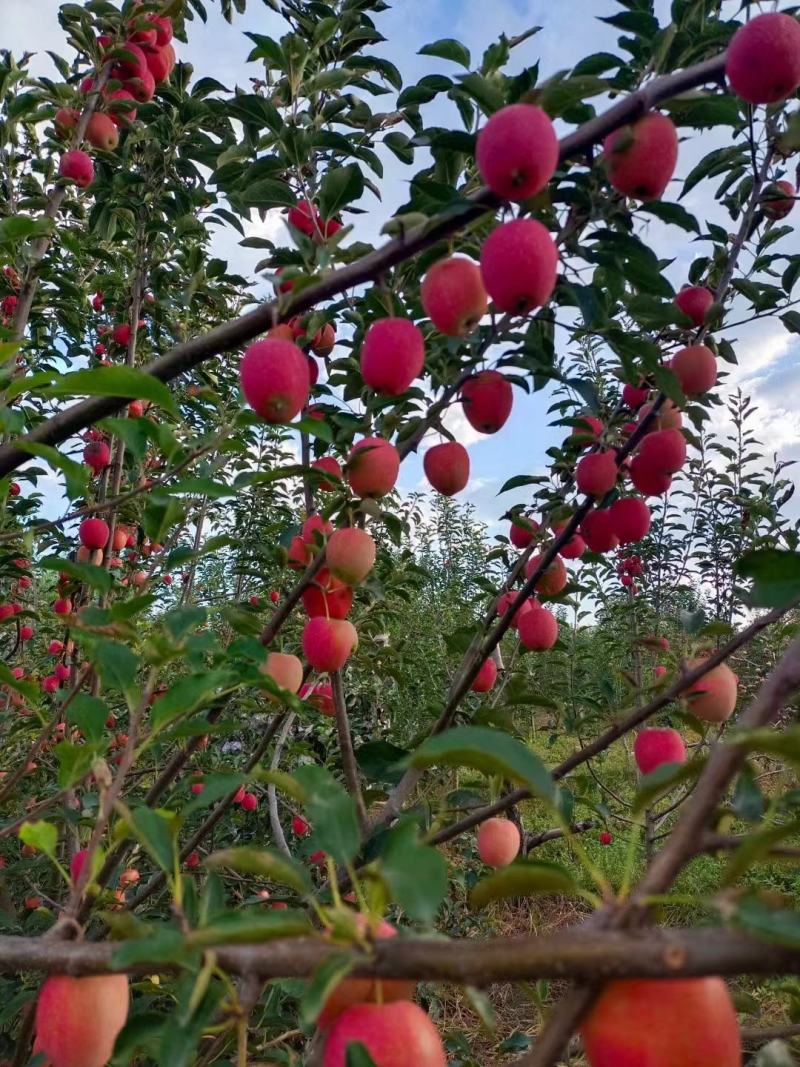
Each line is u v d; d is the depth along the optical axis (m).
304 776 0.99
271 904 2.63
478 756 0.81
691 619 2.01
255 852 0.84
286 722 2.90
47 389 1.35
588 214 1.72
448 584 8.30
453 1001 4.32
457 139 1.68
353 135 2.93
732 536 5.45
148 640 1.21
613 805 5.53
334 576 2.07
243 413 1.67
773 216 2.60
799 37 1.42
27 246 3.24
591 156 1.57
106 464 3.93
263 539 4.24
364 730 5.09
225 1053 2.18
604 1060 0.70
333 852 0.88
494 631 2.36
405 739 5.25
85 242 4.54
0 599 3.47
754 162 2.39
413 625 6.88
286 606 2.20
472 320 1.66
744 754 0.73
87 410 1.67
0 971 0.92
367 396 2.63
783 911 0.58
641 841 4.84
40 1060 1.60
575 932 0.64
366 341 1.77
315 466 2.43
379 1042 0.82
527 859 0.80
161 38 3.57
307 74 2.93
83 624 1.22
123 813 1.00
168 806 2.96
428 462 2.20
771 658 4.71
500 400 2.08
